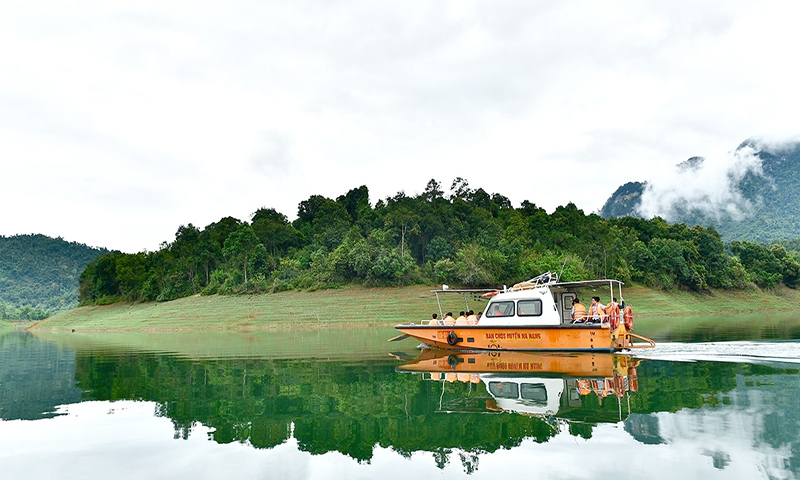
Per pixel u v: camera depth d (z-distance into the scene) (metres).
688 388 9.77
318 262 66.56
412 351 19.17
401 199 81.75
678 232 94.31
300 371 13.67
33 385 12.10
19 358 19.45
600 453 5.98
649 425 7.14
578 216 87.69
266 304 55.56
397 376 12.35
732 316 51.41
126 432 7.41
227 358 17.72
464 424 7.50
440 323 19.20
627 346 16.17
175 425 7.79
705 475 5.20
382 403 9.10
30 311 136.50
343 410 8.59
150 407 9.14
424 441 6.70
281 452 6.36
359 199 96.06
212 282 69.25
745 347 17.12
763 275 88.19
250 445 6.68
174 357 18.58
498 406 8.64
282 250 80.25
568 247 79.25
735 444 6.20
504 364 14.12
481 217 81.06
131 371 14.48
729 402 8.46
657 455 5.85
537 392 9.80
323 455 6.21
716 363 13.36
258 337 31.33
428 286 61.00
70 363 17.16
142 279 77.06
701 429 6.87
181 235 84.69
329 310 51.88
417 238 73.44
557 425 7.29
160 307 63.09
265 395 10.08
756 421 7.22
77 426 7.80
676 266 77.88
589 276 71.81
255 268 67.38
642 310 62.03
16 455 6.37
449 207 78.56
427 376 12.25
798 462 5.54
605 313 16.45
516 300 17.53
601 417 7.68
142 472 5.71
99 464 6.00
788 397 8.77
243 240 73.25
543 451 6.12
